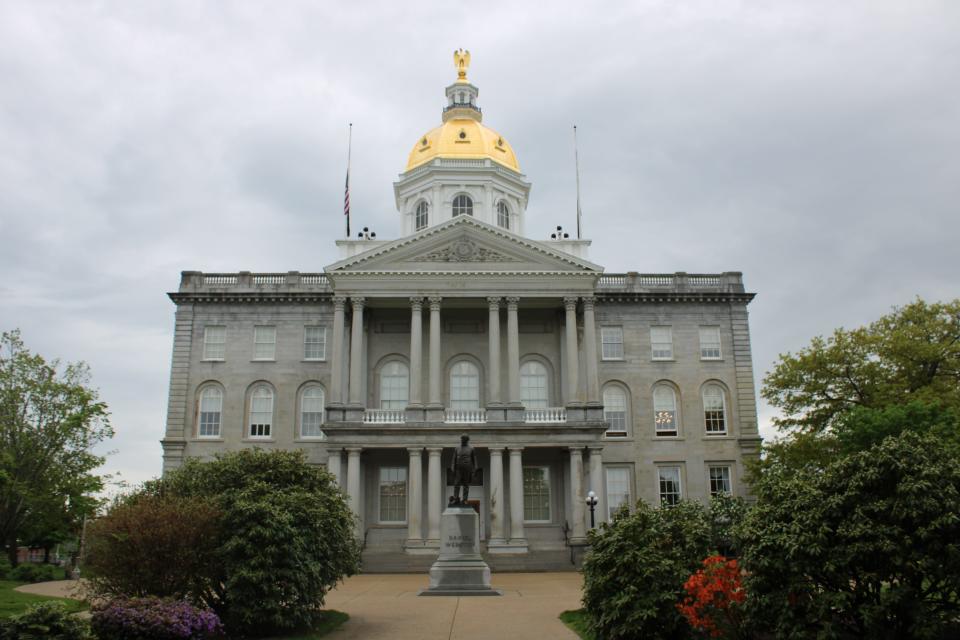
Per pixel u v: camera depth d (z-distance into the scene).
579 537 52.19
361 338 56.69
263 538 24.84
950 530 18.78
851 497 19.75
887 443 20.16
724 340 63.00
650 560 22.14
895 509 19.09
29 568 46.97
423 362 60.22
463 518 34.38
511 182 73.00
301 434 60.34
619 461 60.34
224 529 25.20
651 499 59.81
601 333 62.72
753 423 61.25
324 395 61.03
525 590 37.00
